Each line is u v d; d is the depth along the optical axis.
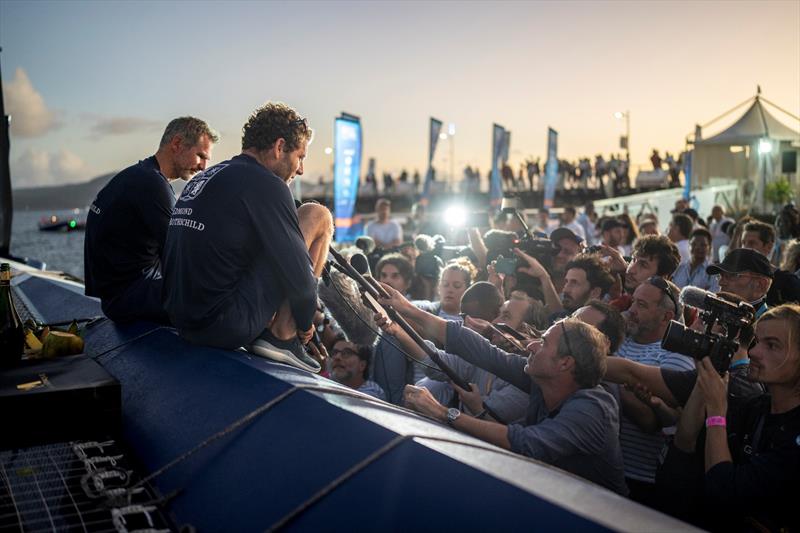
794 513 2.49
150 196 3.57
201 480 1.88
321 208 3.09
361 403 1.99
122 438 2.31
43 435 2.20
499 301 4.44
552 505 1.36
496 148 27.84
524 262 5.41
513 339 3.72
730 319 2.72
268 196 2.64
